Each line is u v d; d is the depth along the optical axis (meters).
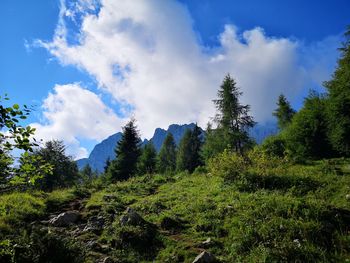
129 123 50.50
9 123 4.78
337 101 29.45
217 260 9.80
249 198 14.42
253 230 11.15
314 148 33.91
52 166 5.43
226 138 37.41
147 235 11.39
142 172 56.97
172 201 15.89
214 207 14.05
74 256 9.14
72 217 13.24
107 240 11.18
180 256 10.21
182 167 65.69
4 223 11.19
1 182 5.00
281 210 12.48
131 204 15.83
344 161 24.25
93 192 18.58
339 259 9.43
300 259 9.53
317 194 15.07
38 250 8.69
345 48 29.95
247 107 38.25
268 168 18.70
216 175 20.31
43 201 15.12
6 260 8.00
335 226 11.47
